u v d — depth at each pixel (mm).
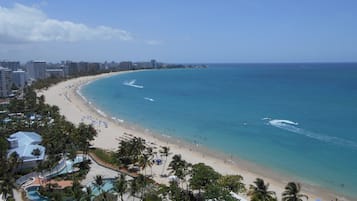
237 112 159000
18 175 75188
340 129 117562
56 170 78188
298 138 108688
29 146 87438
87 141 94000
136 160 82625
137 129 130875
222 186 56312
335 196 68000
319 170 81375
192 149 102562
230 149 100812
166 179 75938
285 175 79500
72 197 59250
